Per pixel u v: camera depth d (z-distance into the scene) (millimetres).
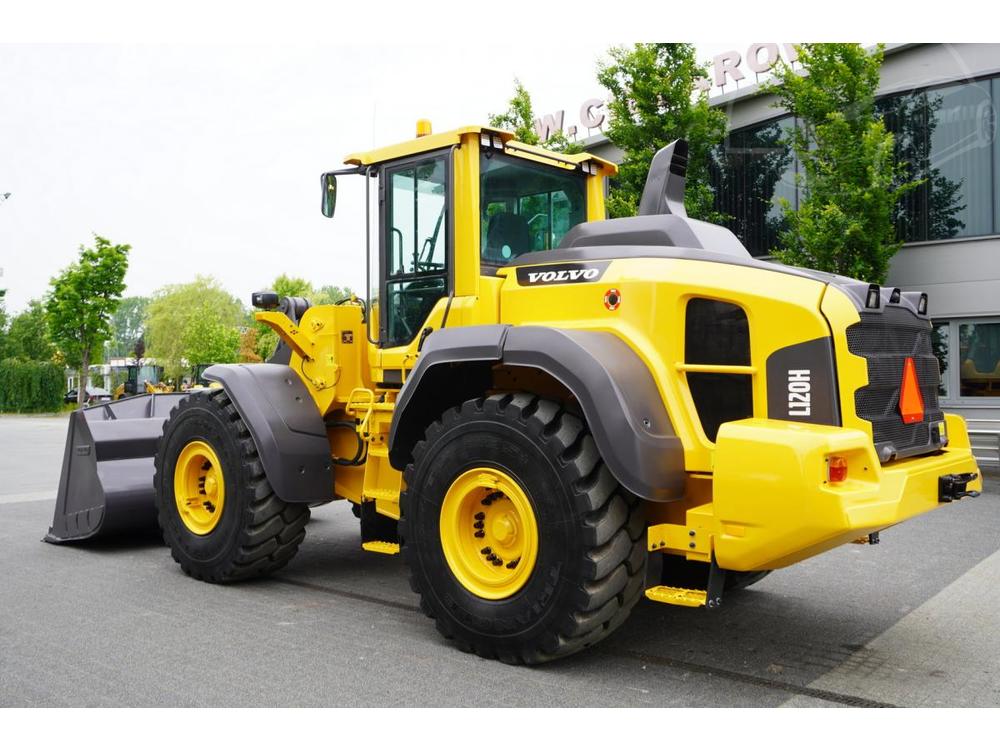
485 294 4176
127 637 3977
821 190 10914
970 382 11398
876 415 3363
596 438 3336
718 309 3529
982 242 11109
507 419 3588
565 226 4934
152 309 59969
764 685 3373
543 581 3441
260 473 4902
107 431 6164
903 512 3148
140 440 6250
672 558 3943
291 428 4953
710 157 13125
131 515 6000
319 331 5195
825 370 3254
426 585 3857
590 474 3418
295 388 5184
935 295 11508
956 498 3508
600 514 3383
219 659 3658
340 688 3311
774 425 3213
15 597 4746
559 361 3479
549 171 4848
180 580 5188
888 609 4469
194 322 50156
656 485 3303
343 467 5164
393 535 4945
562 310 3908
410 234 4629
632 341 3611
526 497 3518
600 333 3633
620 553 3402
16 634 4020
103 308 37156
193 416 5191
